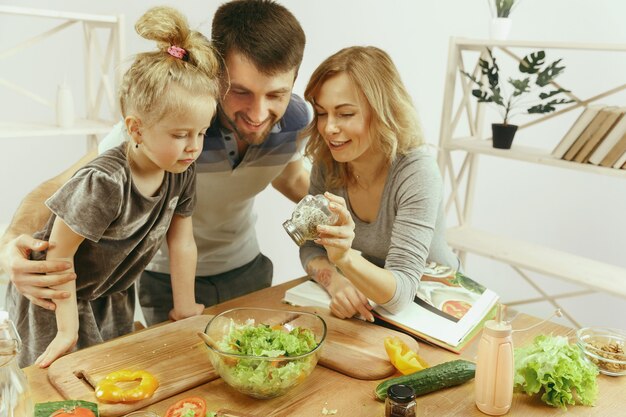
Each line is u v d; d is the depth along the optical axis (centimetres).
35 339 155
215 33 154
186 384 117
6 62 270
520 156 254
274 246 314
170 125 128
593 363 129
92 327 160
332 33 293
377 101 148
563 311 297
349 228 134
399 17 299
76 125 261
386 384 116
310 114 190
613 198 288
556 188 300
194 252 163
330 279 161
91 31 265
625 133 230
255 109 155
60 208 136
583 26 282
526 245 273
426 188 157
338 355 130
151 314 206
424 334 140
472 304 153
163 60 127
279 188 213
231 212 195
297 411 112
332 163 172
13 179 280
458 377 120
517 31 299
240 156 181
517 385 121
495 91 259
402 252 154
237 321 131
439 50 307
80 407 106
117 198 137
